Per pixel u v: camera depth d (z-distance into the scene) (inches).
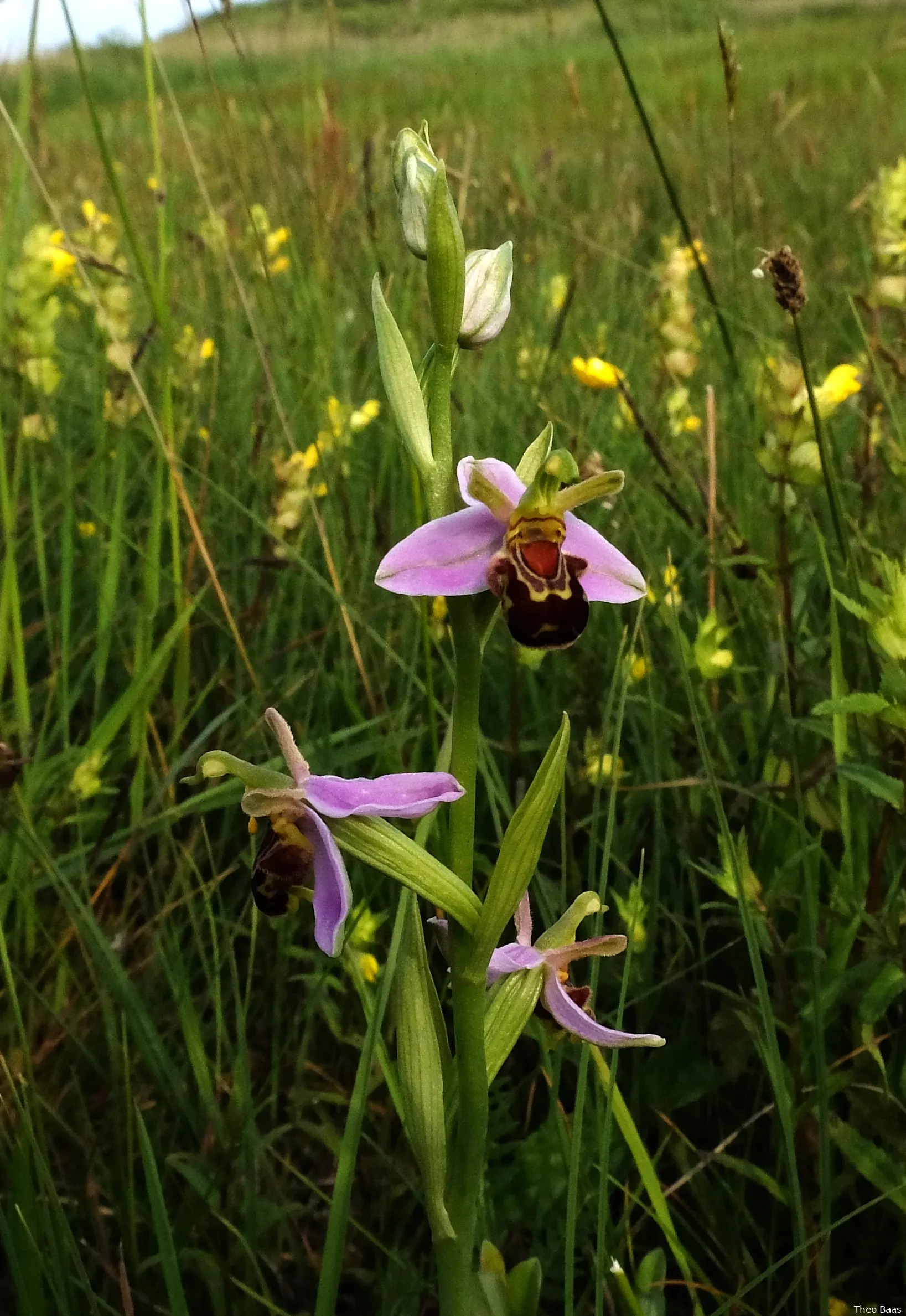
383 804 3.7
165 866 6.3
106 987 5.2
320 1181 5.6
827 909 5.2
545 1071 5.1
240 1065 4.8
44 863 5.3
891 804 5.1
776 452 6.1
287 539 8.3
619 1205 5.2
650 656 6.9
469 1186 3.9
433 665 7.6
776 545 7.3
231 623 6.9
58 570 8.6
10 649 7.4
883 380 7.7
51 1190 4.3
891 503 8.1
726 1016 5.3
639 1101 5.4
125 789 7.2
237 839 7.0
